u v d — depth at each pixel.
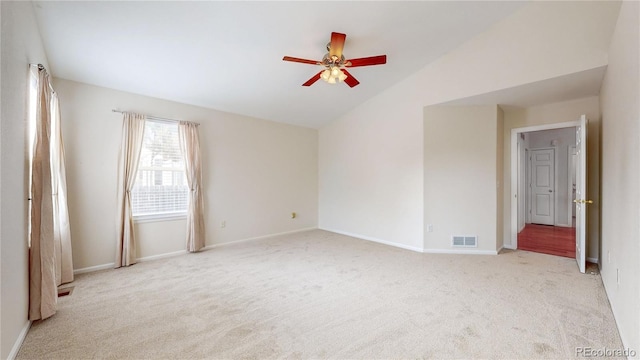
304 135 5.94
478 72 3.56
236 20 2.72
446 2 2.91
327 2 2.66
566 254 4.02
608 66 2.68
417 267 3.48
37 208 2.14
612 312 2.26
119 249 3.51
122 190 3.54
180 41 2.89
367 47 3.52
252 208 5.06
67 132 3.26
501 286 2.83
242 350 1.81
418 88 4.24
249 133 5.03
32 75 2.25
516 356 1.72
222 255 4.05
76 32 2.59
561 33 2.96
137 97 3.79
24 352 1.79
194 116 4.33
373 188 5.01
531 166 6.62
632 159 1.76
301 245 4.66
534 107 4.11
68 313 2.31
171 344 1.88
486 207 4.05
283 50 3.26
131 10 2.42
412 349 1.81
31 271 2.11
